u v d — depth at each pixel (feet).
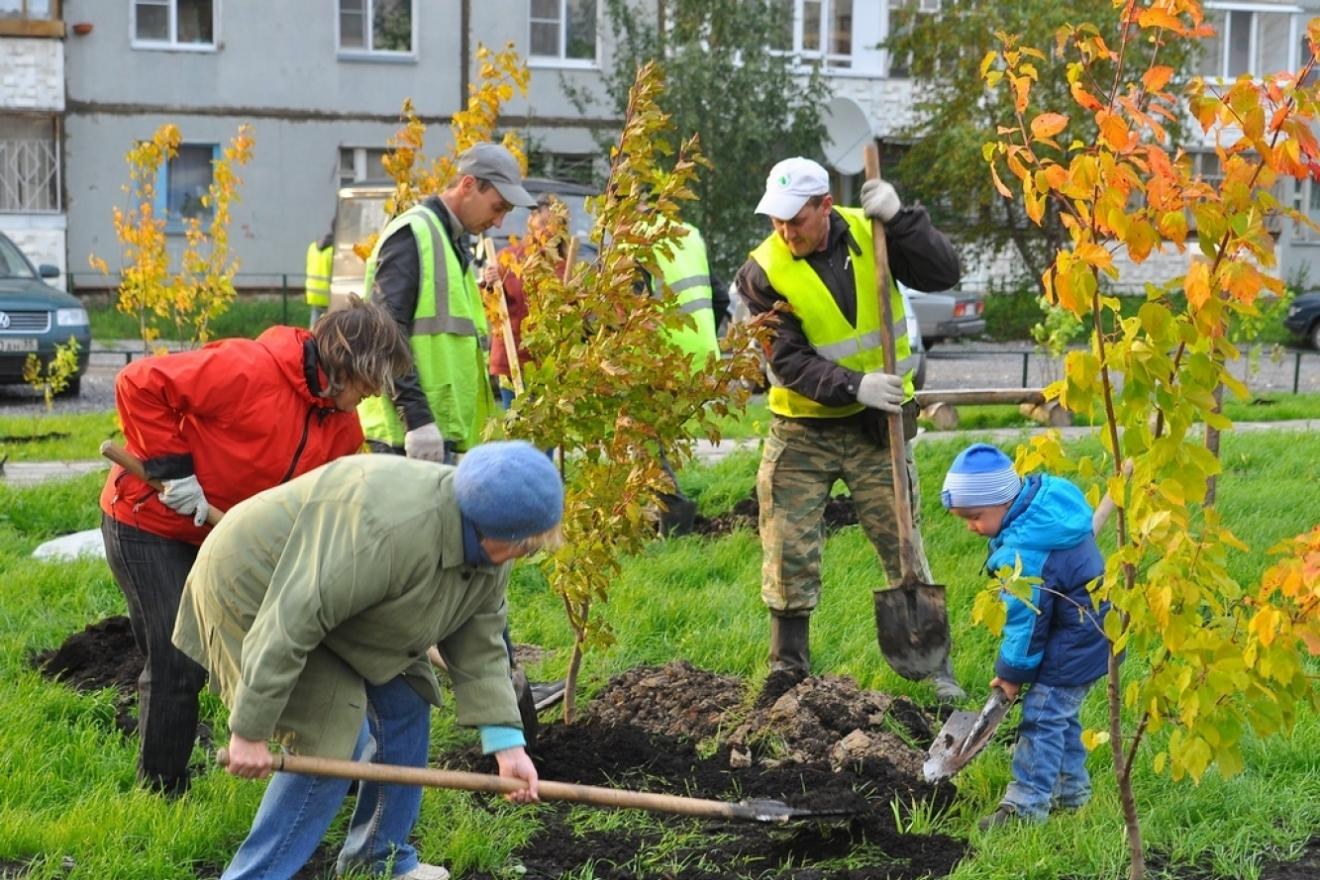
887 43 98.07
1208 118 13.01
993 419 49.96
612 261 19.52
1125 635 13.92
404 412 21.12
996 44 91.86
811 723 19.99
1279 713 13.64
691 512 31.99
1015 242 100.58
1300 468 39.11
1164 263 108.06
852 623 24.81
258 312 93.35
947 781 18.54
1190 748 13.74
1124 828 17.21
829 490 22.71
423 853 16.66
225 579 13.93
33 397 62.49
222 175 41.57
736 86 88.38
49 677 22.48
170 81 100.27
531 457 13.38
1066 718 17.56
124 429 16.74
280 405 16.72
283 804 14.67
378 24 103.55
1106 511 17.95
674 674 21.80
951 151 93.45
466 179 22.41
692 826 17.66
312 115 102.89
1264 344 92.89
